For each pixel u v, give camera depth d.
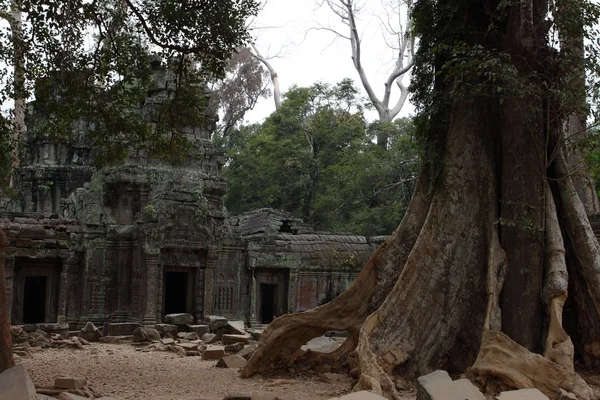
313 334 14.71
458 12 14.70
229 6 16.69
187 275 30.92
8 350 9.86
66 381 10.88
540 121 13.45
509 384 11.09
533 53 13.55
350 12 53.16
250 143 59.06
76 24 16.22
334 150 56.44
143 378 13.88
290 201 55.38
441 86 14.84
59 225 29.44
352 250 33.84
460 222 13.55
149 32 16.97
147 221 29.64
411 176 50.62
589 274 12.95
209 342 22.59
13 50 16.73
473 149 13.98
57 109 17.84
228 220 35.25
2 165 19.95
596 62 13.02
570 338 12.23
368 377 11.08
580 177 17.39
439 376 9.07
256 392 10.25
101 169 31.55
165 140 20.73
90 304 29.53
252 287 32.28
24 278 28.31
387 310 13.04
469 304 13.16
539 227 12.93
